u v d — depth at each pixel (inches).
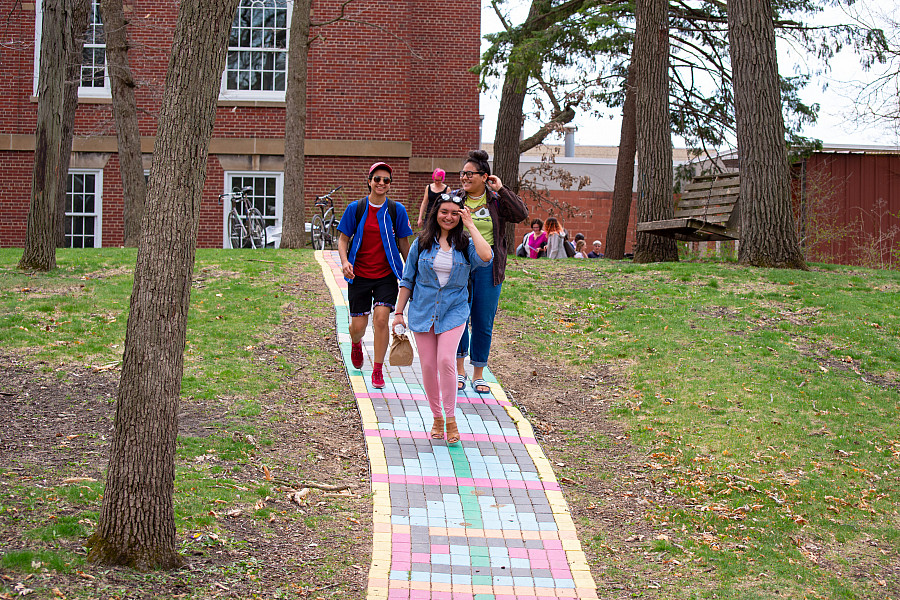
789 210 529.3
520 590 215.3
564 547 237.6
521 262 589.0
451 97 933.8
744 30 522.0
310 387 337.1
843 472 282.4
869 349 384.5
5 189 880.9
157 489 196.7
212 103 199.2
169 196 195.2
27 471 239.9
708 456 293.9
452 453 288.0
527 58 723.4
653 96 593.6
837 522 254.7
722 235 561.3
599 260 620.1
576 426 325.4
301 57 679.7
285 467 269.7
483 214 320.2
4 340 349.1
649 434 312.8
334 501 253.3
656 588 220.2
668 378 358.3
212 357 351.6
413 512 249.8
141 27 878.4
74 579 183.8
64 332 366.6
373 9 894.4
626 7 686.5
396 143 897.5
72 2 480.1
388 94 896.9
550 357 393.1
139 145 701.3
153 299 195.0
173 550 200.2
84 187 891.4
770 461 288.0
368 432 298.5
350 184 900.6
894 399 335.9
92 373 325.7
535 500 262.8
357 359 346.6
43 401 296.4
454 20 933.2
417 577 217.2
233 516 231.5
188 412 297.4
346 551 225.9
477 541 237.3
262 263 532.7
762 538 246.4
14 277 457.1
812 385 346.0
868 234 832.9
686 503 267.3
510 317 440.5
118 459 195.8
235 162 892.6
